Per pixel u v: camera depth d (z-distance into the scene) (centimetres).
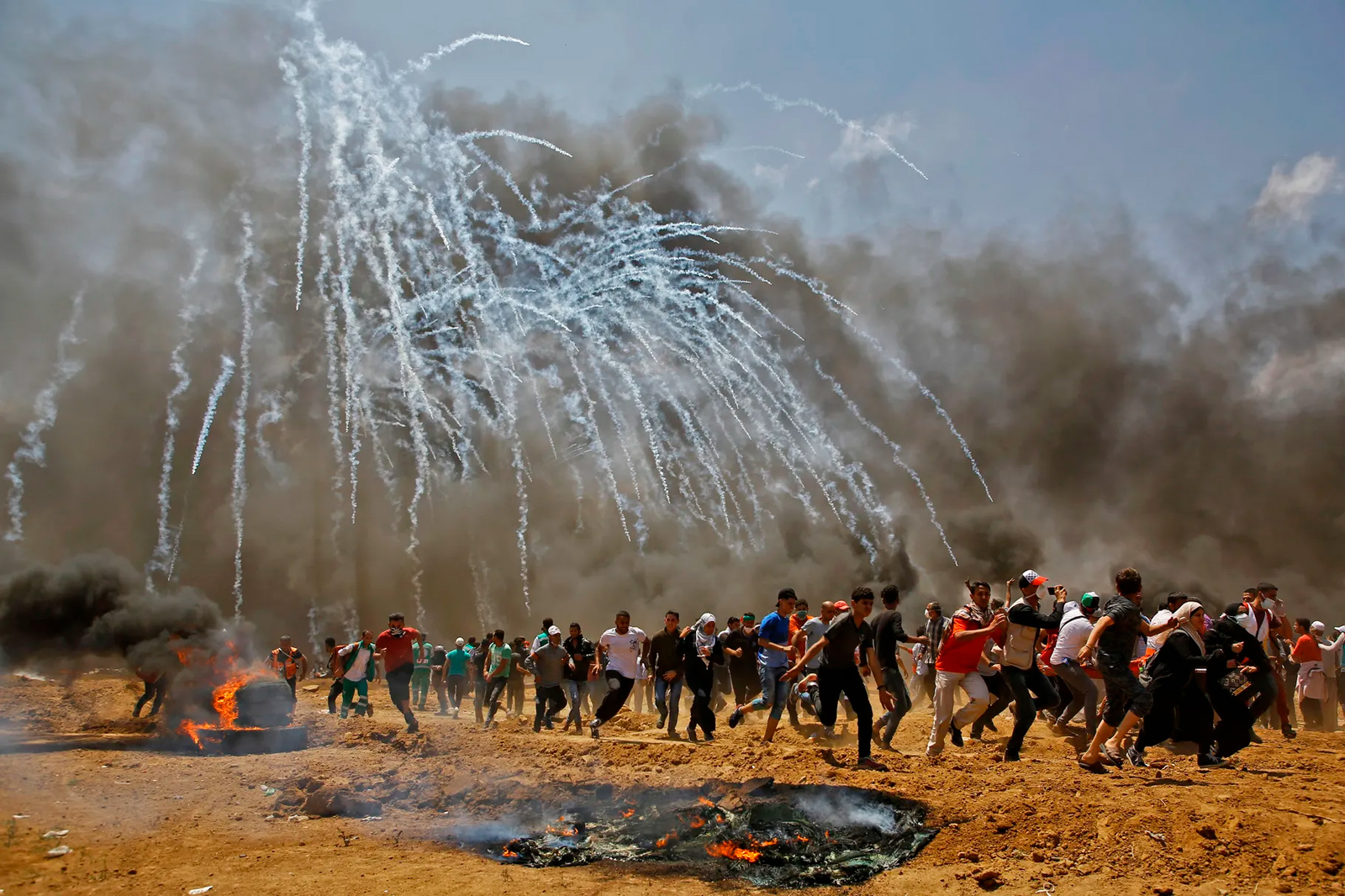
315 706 1941
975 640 962
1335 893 574
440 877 681
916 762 950
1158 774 829
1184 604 905
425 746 1157
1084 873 634
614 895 636
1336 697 1305
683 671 1356
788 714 1554
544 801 908
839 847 732
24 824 796
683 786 907
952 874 652
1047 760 955
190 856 732
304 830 828
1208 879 609
